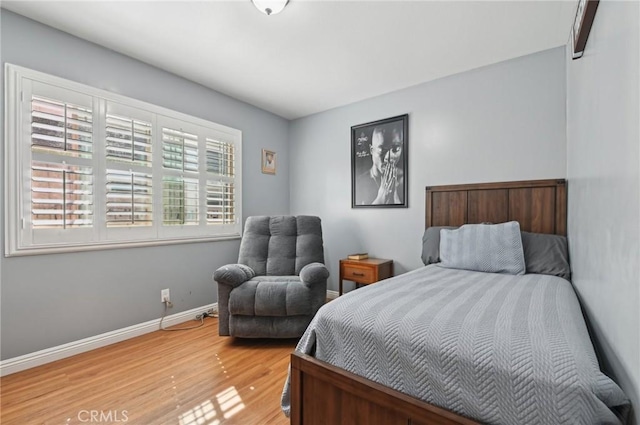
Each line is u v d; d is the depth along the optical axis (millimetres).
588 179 1245
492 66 2473
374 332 1002
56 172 1979
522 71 2342
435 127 2773
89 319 2145
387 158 3084
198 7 1786
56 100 1982
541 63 2264
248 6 1779
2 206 1788
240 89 3014
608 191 895
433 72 2627
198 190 2873
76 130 2070
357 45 2189
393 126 3039
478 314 1033
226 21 1918
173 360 1995
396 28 1979
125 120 2332
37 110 1907
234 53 2316
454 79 2662
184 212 2754
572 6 1742
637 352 624
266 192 3645
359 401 997
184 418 1413
